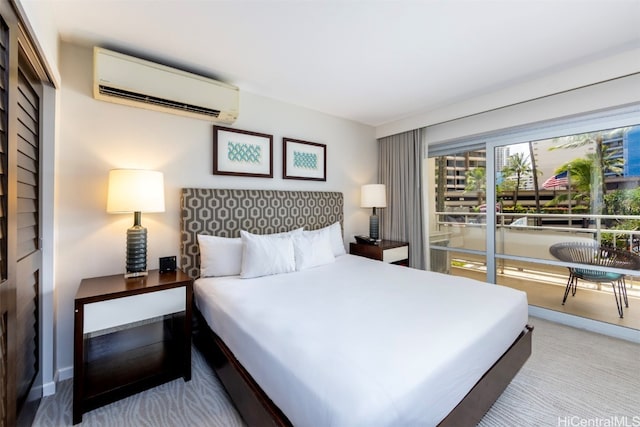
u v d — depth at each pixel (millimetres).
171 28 1768
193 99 2219
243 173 2746
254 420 1236
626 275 2449
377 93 2828
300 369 1049
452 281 2146
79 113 1967
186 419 1503
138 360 1982
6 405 1062
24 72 1438
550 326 2689
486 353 1364
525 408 1578
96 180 2029
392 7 1587
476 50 2045
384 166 4031
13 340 1101
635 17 1674
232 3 1545
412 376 997
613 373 1904
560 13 1643
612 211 2508
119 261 2117
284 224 2984
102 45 1952
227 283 2096
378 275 2330
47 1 1438
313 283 2102
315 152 3350
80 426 1460
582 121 2604
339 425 835
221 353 1626
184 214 2355
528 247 3016
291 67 2287
